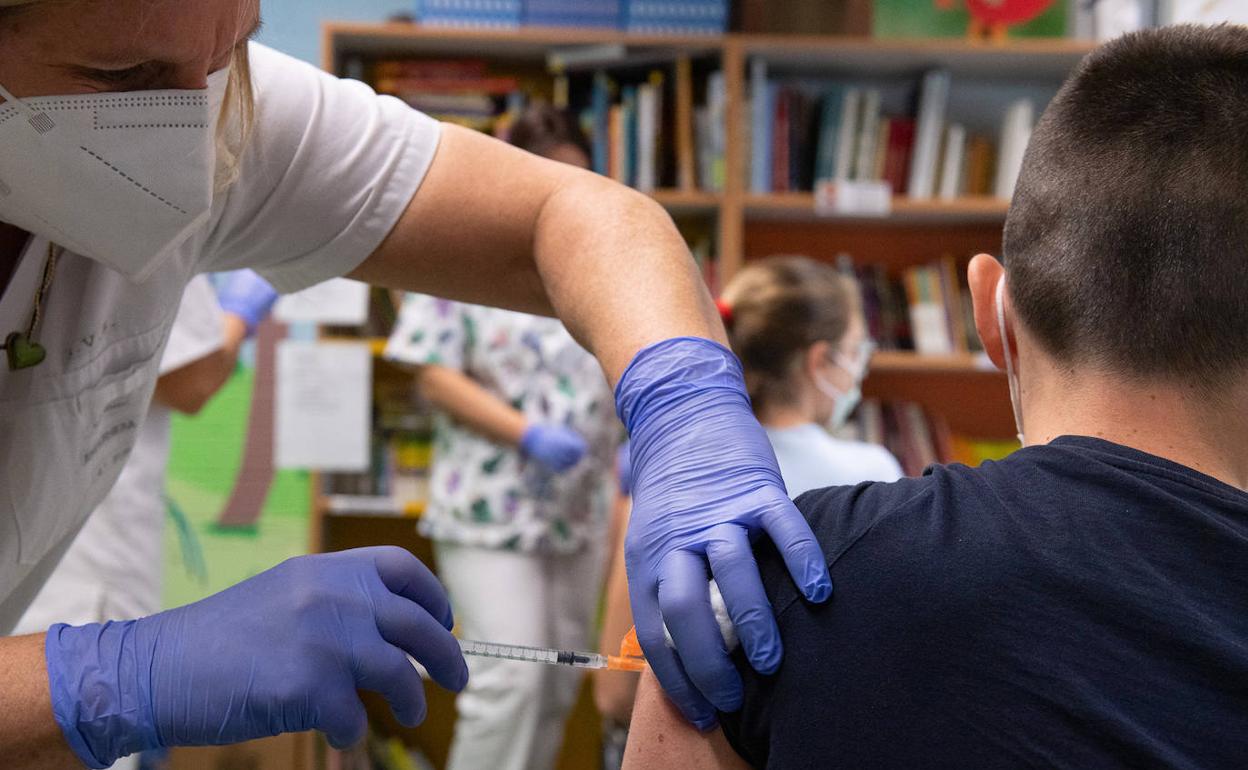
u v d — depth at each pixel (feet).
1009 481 2.62
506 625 9.64
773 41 11.75
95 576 6.63
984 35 12.00
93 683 3.01
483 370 9.96
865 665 2.52
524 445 9.61
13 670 3.02
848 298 6.89
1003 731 2.37
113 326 3.77
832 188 11.82
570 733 12.78
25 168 3.03
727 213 11.76
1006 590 2.44
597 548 10.18
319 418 11.33
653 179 11.96
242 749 10.30
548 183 3.99
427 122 4.07
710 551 2.92
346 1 12.68
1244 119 2.64
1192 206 2.59
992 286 3.17
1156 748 2.27
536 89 12.57
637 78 12.41
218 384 7.38
